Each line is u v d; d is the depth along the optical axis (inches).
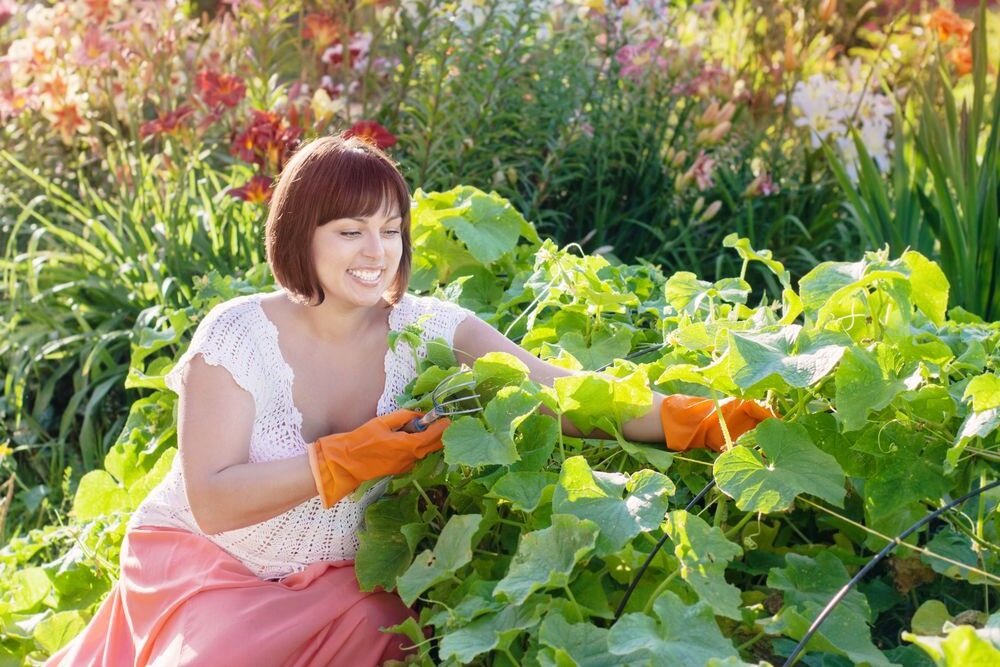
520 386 84.4
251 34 186.1
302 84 183.8
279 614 82.7
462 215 122.2
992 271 141.5
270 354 85.8
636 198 180.9
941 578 89.8
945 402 79.7
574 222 180.4
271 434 86.0
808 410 84.2
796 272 174.9
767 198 181.8
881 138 184.9
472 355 93.4
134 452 116.8
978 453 80.6
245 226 164.6
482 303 123.9
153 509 92.6
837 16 211.5
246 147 158.1
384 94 184.7
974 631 58.5
